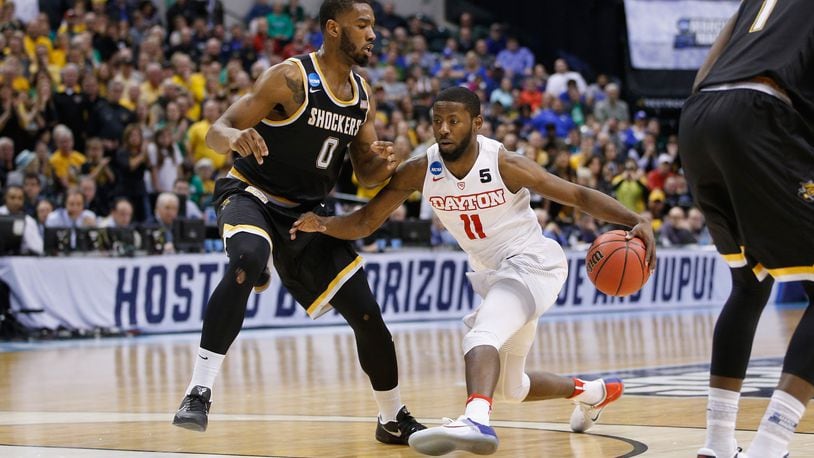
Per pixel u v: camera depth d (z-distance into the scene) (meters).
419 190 5.48
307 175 5.74
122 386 8.79
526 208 5.40
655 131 22.86
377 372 5.64
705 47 25.27
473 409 4.61
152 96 17.83
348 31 5.55
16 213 13.94
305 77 5.57
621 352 11.29
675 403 6.99
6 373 10.02
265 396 7.94
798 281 4.39
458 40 24.92
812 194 4.28
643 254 5.21
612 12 24.94
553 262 5.33
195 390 5.17
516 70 24.17
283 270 5.77
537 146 18.84
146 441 5.69
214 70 18.41
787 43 4.43
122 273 14.16
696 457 4.86
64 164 15.66
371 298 5.70
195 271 14.73
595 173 19.23
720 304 20.58
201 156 16.97
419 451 4.57
